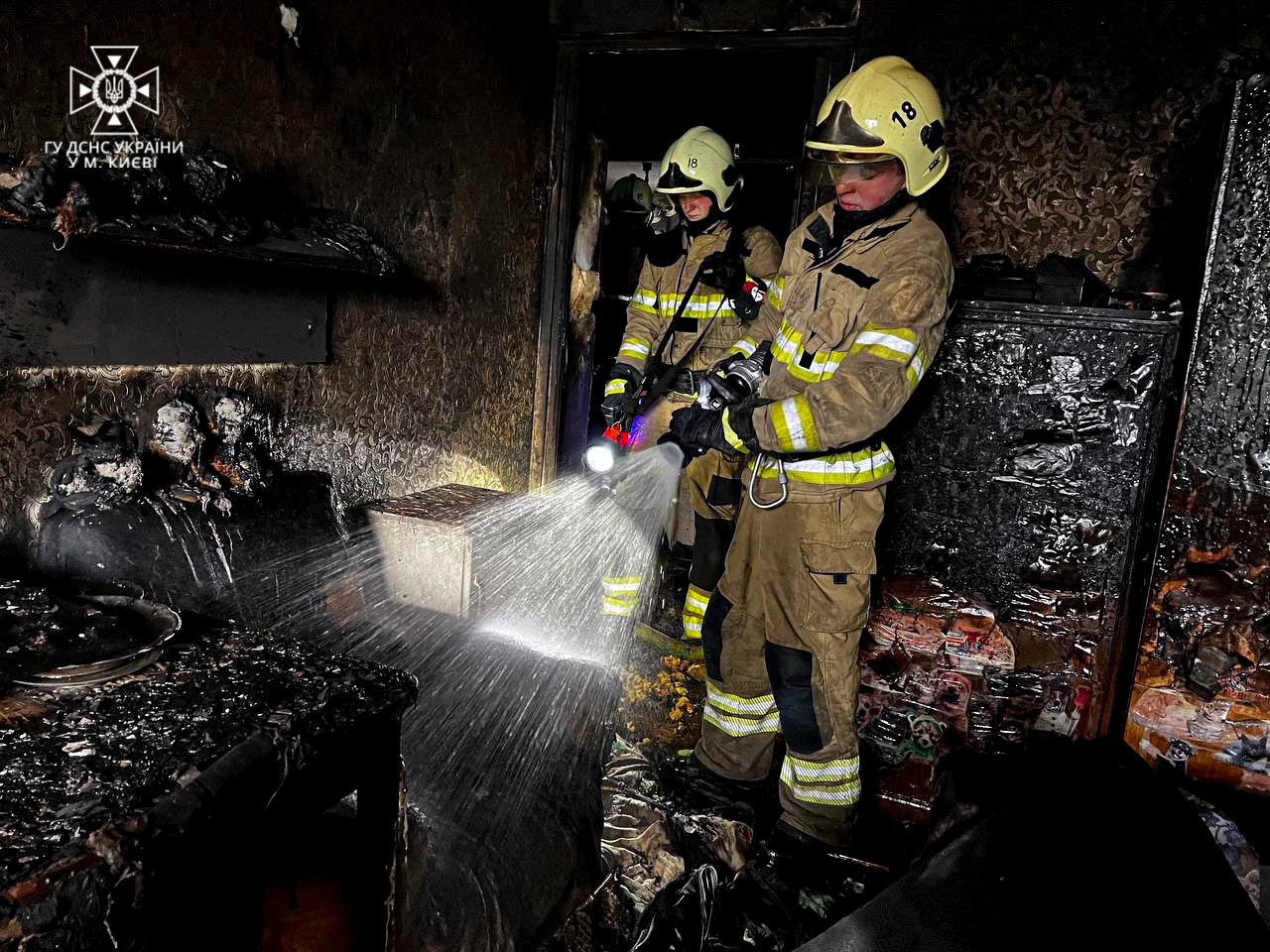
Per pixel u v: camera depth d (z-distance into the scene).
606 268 5.07
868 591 1.87
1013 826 1.01
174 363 1.77
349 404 2.36
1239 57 2.33
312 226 1.95
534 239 3.27
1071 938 0.84
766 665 1.98
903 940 0.88
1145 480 2.17
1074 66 2.48
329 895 1.06
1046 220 2.56
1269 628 1.98
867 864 1.88
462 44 2.67
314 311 2.16
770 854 1.88
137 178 1.45
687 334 2.85
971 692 2.29
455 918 1.27
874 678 2.35
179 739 0.88
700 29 2.99
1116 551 2.21
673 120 5.66
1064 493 2.24
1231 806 2.06
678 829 1.84
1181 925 0.85
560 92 3.25
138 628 1.15
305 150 2.09
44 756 0.84
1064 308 2.16
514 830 1.49
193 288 1.79
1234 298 1.90
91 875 0.71
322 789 0.97
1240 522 1.97
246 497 1.82
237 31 1.86
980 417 2.28
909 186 1.70
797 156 5.52
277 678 1.04
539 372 3.43
